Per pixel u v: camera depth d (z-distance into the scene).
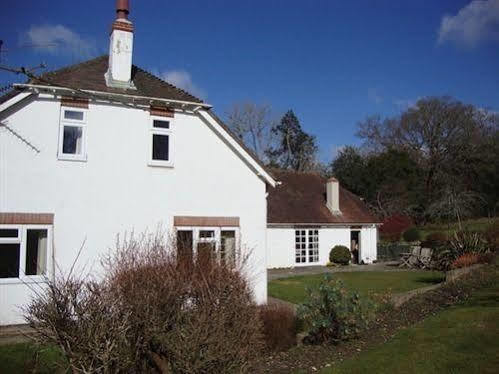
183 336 5.98
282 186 33.06
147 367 6.61
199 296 6.79
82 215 14.26
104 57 17.17
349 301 10.88
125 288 6.64
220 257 8.62
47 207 13.82
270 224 28.97
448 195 48.41
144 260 8.20
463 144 55.28
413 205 49.50
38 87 13.64
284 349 10.41
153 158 15.59
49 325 5.92
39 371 8.45
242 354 6.29
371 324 12.41
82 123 14.54
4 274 13.16
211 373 6.02
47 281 8.46
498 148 53.03
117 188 14.82
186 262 8.07
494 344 8.89
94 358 5.73
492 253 20.36
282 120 65.06
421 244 29.69
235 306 6.68
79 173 14.34
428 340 9.64
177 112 15.96
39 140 13.88
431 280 21.83
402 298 15.25
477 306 12.41
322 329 10.88
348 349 10.29
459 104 56.50
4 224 13.20
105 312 5.99
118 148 14.95
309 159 64.19
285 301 16.81
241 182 16.83
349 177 50.03
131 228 14.88
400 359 8.60
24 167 13.62
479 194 49.69
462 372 7.63
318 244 31.25
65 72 15.13
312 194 33.75
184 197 15.80
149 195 15.26
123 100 15.03
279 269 28.83
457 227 42.31
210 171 16.30
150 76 17.72
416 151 58.81
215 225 16.11
